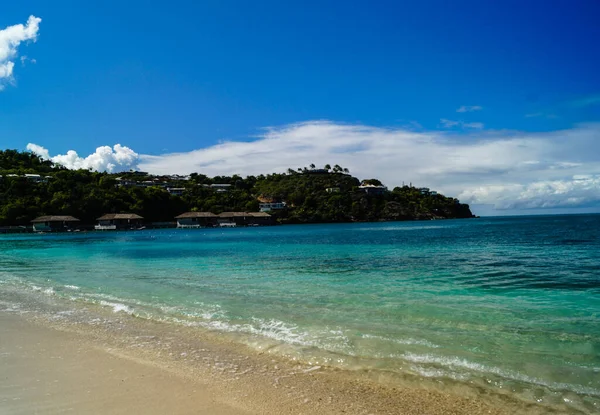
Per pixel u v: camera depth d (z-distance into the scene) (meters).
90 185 121.69
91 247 45.41
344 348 7.89
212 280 17.75
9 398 5.55
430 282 16.59
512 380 6.32
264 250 36.56
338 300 12.91
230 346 8.09
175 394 5.75
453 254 28.92
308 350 7.79
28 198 104.44
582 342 8.24
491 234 55.22
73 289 15.41
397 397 5.73
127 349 7.90
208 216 127.88
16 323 10.09
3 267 24.34
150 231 105.94
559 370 6.73
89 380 6.26
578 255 26.75
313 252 32.88
